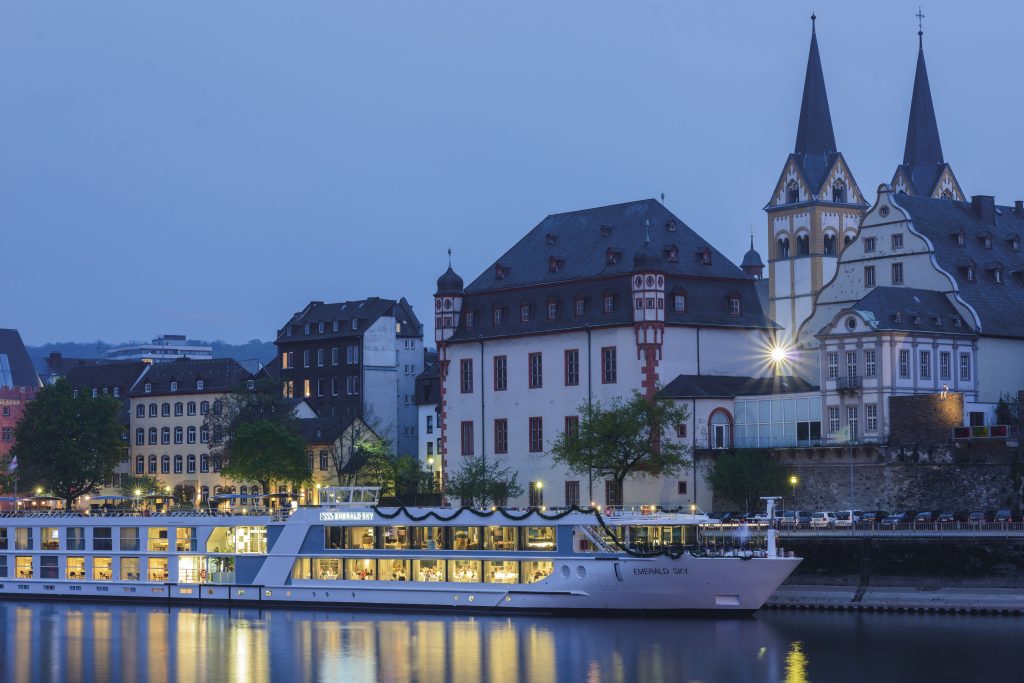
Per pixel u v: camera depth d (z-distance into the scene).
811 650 102.50
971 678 93.44
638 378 158.62
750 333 166.38
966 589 119.94
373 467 193.62
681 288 162.75
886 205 165.88
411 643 108.12
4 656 107.56
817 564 126.50
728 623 113.81
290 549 127.00
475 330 173.00
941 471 138.88
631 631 110.81
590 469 155.00
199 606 129.75
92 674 101.44
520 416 167.62
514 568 119.62
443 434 174.62
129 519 133.25
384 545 124.12
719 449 154.62
